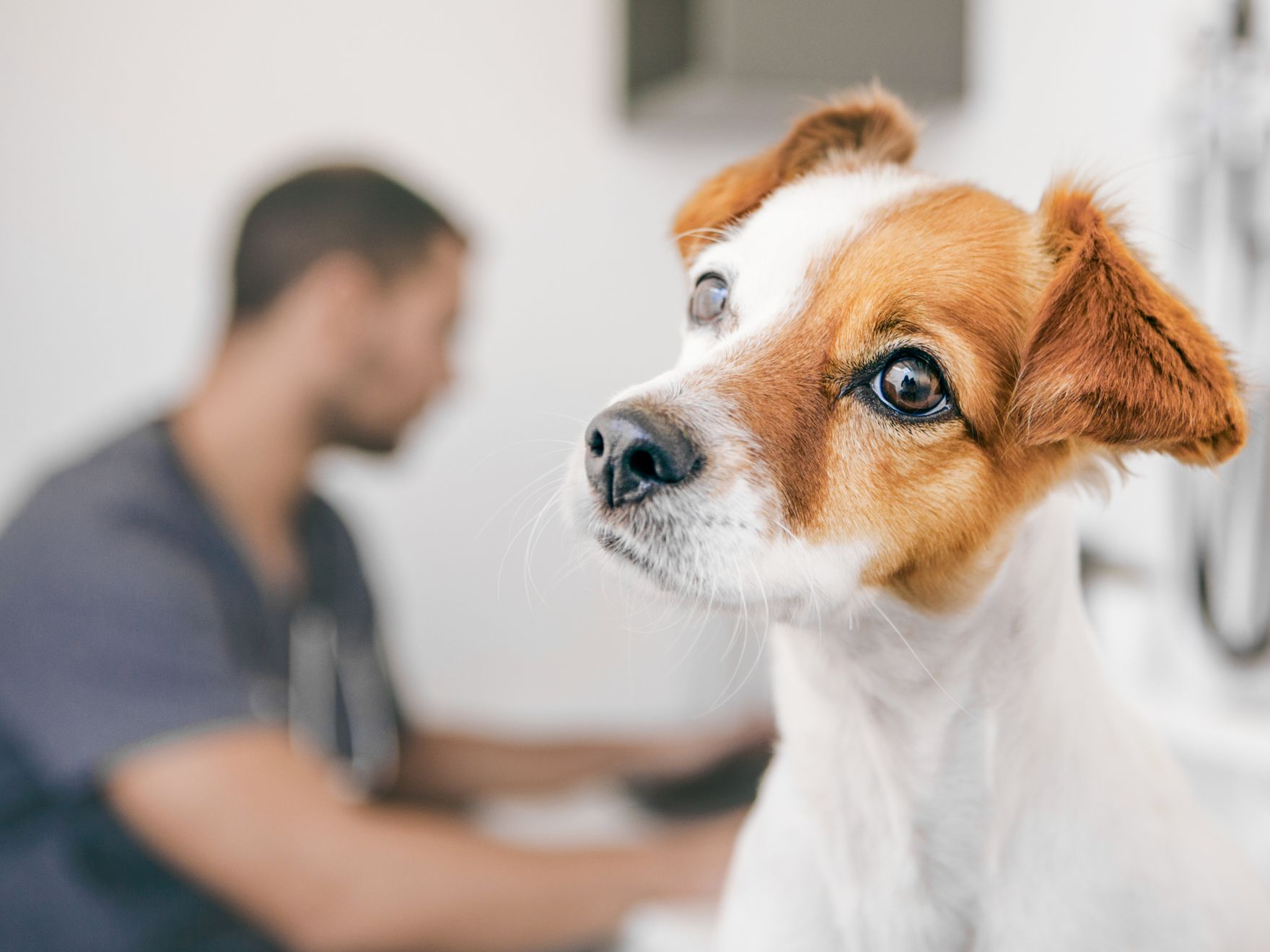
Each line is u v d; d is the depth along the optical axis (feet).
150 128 6.63
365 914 3.66
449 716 7.16
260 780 3.72
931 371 2.29
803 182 2.78
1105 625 4.28
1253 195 3.94
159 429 4.63
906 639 2.36
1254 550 3.89
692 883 3.85
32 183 6.52
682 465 2.25
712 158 7.10
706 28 5.79
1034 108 5.46
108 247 6.64
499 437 7.18
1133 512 4.58
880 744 2.38
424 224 4.95
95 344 6.67
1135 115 4.70
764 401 2.33
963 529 2.29
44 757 3.77
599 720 7.16
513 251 7.14
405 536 7.13
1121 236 2.46
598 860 3.90
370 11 6.86
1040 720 2.27
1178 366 2.04
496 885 3.73
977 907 2.32
